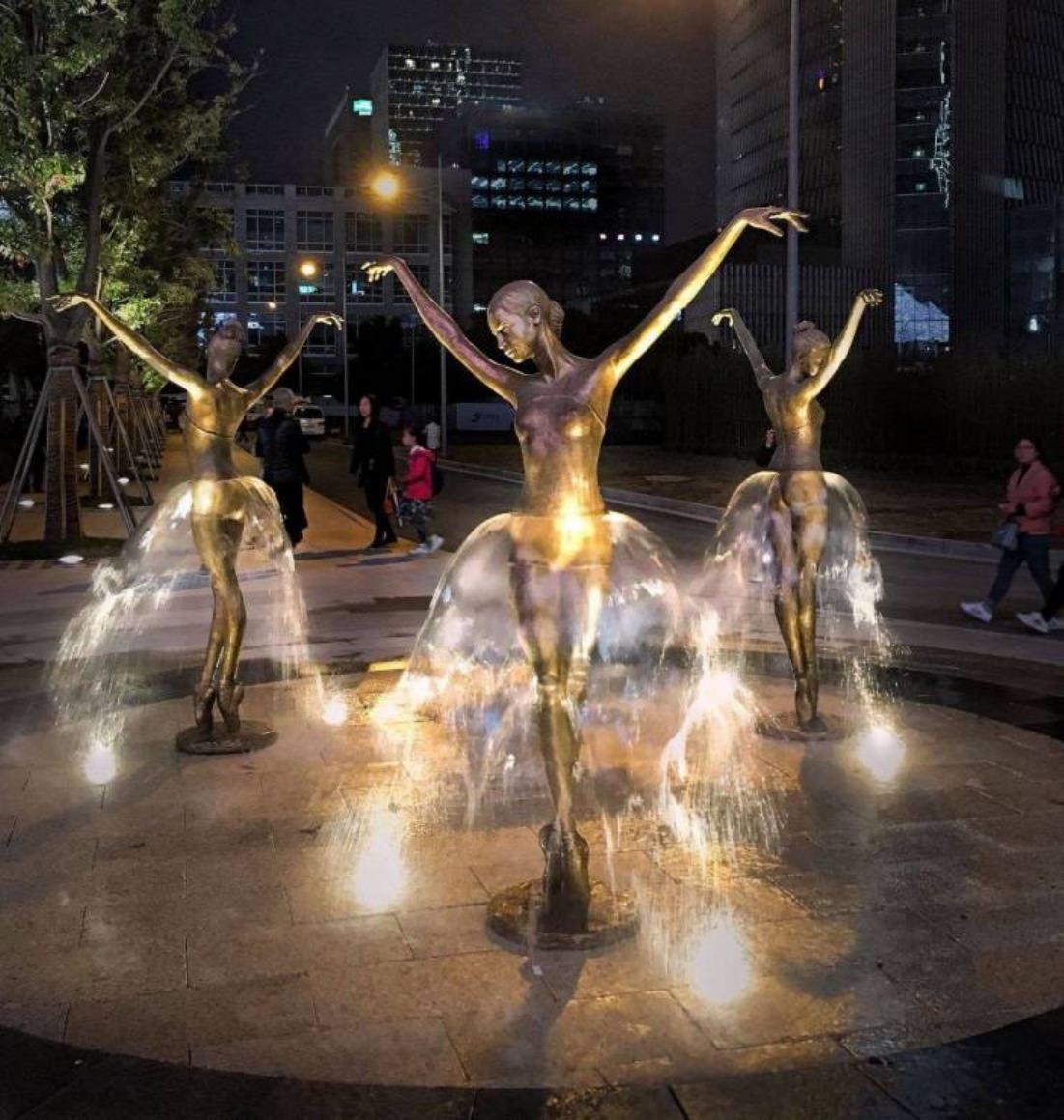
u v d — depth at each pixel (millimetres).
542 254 173375
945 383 37156
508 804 6047
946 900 4848
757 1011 3975
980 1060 3652
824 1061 3662
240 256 25469
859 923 4633
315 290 111562
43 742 7305
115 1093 3508
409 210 113062
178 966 4320
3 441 34812
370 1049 3752
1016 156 85688
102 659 9961
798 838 5539
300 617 12070
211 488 6938
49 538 18016
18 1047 3779
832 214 92562
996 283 83000
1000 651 10539
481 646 10258
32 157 16641
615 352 4680
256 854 5395
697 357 48812
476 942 4488
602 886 4957
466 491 32438
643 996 4074
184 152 19844
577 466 4660
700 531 22859
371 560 16938
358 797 6168
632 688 8562
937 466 36594
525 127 171875
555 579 4660
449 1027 3883
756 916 4703
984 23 81812
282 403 17281
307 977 4230
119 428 24703
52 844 5551
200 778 6535
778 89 99375
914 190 82562
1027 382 35031
